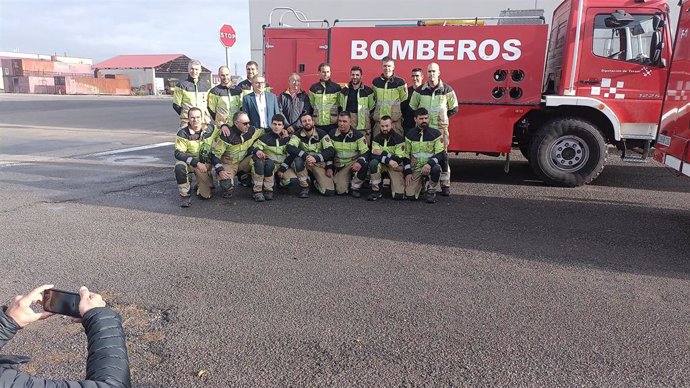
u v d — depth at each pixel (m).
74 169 9.18
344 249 4.93
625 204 6.81
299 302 3.74
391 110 7.37
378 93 7.38
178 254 4.73
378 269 4.41
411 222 5.91
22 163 9.77
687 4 5.58
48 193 7.21
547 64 8.73
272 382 2.77
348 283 4.09
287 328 3.36
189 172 6.76
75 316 1.80
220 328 3.35
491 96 7.76
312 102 7.52
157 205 6.61
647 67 7.21
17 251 4.75
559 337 3.27
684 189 7.76
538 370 2.90
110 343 1.70
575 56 7.39
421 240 5.23
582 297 3.87
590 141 7.57
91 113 23.73
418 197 7.11
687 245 5.12
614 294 3.93
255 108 7.38
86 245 4.95
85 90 55.12
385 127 6.78
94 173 8.81
